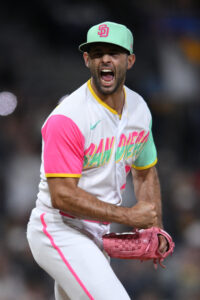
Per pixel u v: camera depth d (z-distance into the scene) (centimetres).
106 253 1184
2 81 3556
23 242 2691
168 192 3316
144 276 2550
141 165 1236
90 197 1051
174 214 3197
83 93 1090
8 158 3244
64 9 3712
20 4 3675
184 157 3750
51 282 2536
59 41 3716
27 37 3691
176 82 3784
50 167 1050
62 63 3697
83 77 3700
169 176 3488
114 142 1107
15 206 3033
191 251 2809
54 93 3625
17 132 3388
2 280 2478
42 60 3678
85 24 3700
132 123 1137
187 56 3831
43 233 1109
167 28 3791
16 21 3688
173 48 3812
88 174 1109
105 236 1136
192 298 2566
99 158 1096
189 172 3584
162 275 2591
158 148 3750
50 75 3650
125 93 1140
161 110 3812
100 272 1054
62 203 1048
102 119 1084
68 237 1091
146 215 1070
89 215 1047
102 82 1076
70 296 1084
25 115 3491
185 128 3809
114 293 1038
